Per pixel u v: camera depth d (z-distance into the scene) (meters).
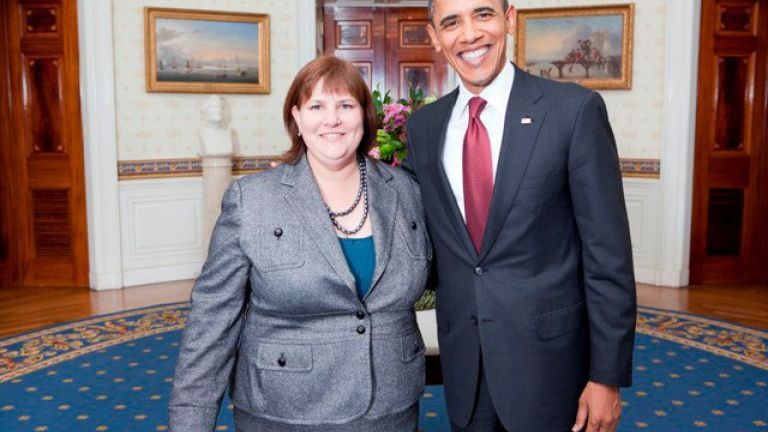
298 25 7.47
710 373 4.51
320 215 1.80
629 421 3.78
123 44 6.87
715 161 7.02
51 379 4.46
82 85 6.79
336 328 1.78
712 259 7.14
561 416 1.94
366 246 1.85
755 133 7.07
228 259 1.80
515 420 1.92
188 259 7.40
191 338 1.83
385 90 8.09
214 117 6.94
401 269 1.85
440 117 2.06
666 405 3.99
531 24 7.24
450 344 2.04
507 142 1.90
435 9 1.94
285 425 1.78
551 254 1.91
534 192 1.87
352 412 1.76
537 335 1.90
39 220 7.10
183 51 7.07
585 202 1.84
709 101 6.91
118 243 6.97
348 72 1.82
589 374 1.92
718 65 6.91
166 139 7.15
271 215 1.79
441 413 3.91
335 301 1.77
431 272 2.12
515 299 1.89
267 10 7.41
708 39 6.83
